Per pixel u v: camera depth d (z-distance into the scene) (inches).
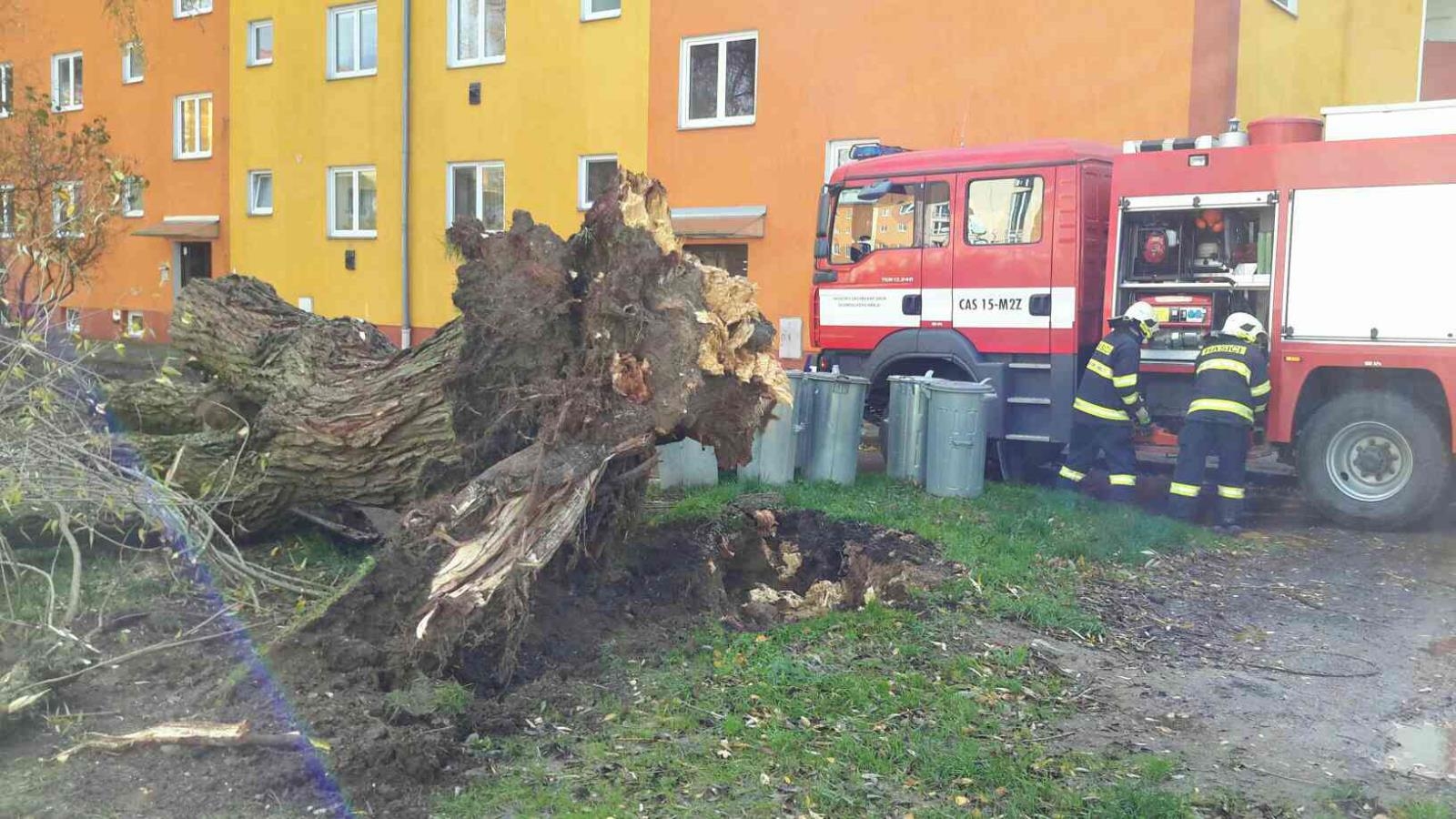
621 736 171.9
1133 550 298.7
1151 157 356.2
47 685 174.2
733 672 199.5
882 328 413.4
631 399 202.5
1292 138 338.6
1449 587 278.4
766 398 225.5
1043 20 533.3
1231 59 520.1
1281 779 168.9
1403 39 693.9
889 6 579.8
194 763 155.0
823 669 203.2
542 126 720.3
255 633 207.0
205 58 895.1
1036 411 381.7
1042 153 376.5
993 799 157.0
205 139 920.3
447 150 764.6
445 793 152.6
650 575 256.5
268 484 256.1
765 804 152.4
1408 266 320.2
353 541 267.0
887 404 418.0
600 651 205.5
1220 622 247.8
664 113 666.2
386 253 800.9
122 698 174.7
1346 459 339.0
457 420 224.8
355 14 807.1
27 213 315.3
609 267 210.5
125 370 627.8
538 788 154.2
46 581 234.1
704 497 324.8
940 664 208.2
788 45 615.5
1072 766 168.6
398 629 189.9
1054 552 291.6
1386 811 158.4
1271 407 342.3
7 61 938.7
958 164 393.1
